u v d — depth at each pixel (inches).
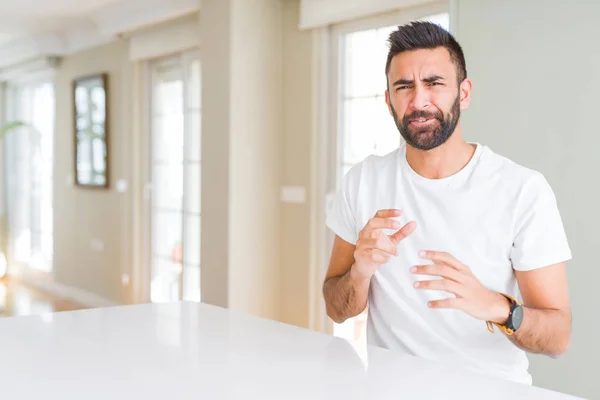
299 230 154.0
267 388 37.0
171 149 193.2
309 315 150.6
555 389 93.4
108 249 217.2
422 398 35.6
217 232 154.0
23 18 208.1
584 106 90.7
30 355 43.6
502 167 51.4
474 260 50.8
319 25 143.8
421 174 53.6
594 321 89.7
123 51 205.8
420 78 48.7
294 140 154.5
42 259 261.6
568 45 92.2
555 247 48.8
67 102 236.8
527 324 45.4
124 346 46.0
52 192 249.9
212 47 154.1
